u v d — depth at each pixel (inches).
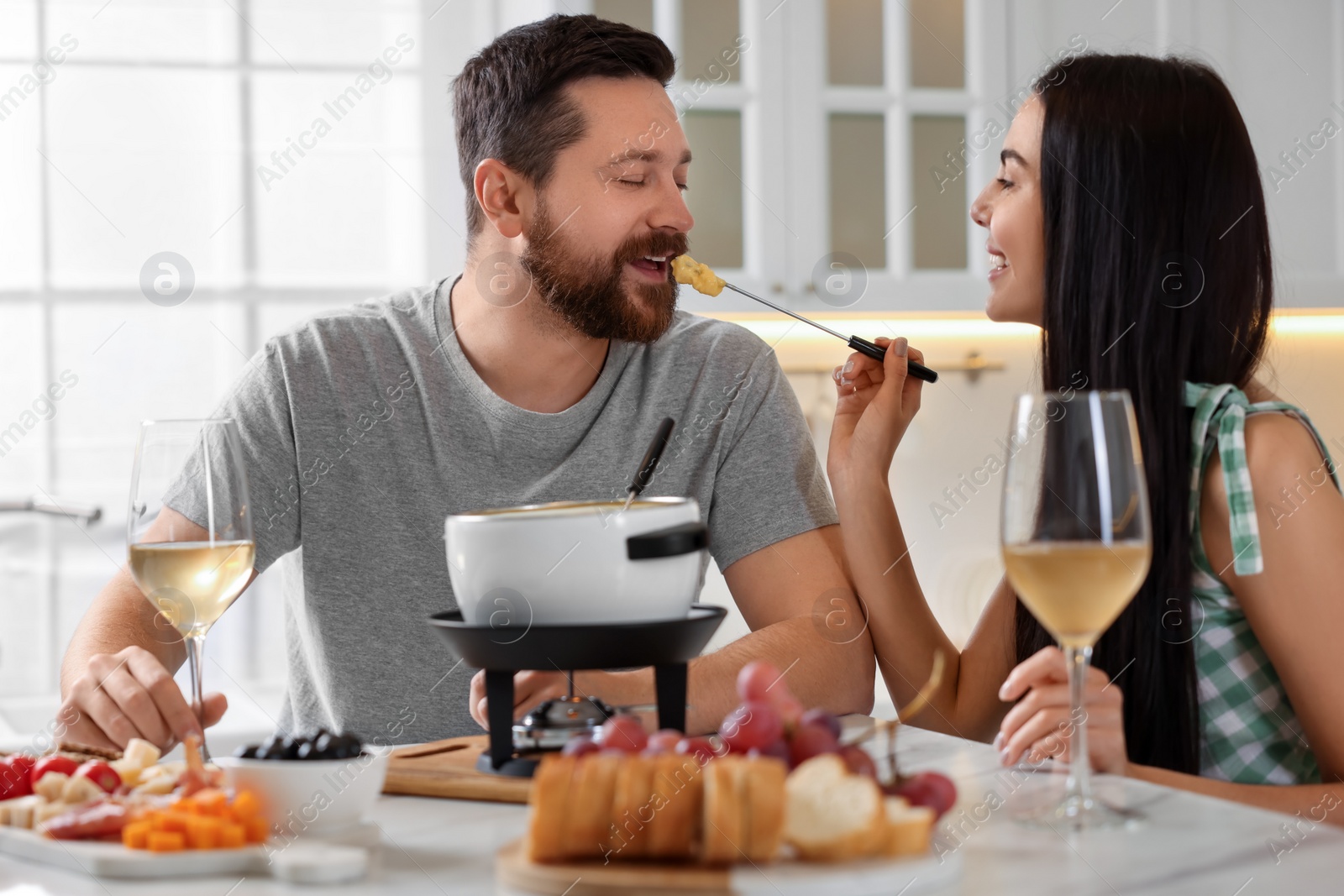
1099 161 49.3
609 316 55.6
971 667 54.2
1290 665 42.5
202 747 36.3
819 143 88.7
